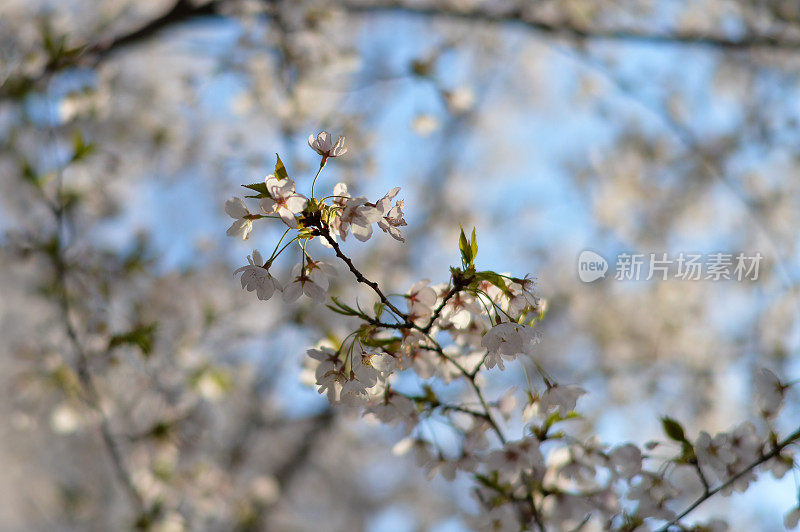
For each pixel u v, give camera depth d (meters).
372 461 9.13
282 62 4.98
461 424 2.18
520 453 2.10
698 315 6.82
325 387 1.81
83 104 4.07
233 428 7.22
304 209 1.71
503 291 1.86
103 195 4.70
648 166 7.30
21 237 3.69
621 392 6.66
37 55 4.12
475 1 5.92
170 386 4.30
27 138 4.44
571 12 5.80
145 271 4.11
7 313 6.05
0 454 7.73
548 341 7.34
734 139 6.46
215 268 5.66
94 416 4.20
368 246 7.20
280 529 9.26
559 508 2.28
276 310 6.24
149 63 6.21
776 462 2.14
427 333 1.84
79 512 6.57
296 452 7.41
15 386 4.05
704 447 2.12
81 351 3.71
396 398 2.05
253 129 5.97
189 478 4.89
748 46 5.79
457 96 4.72
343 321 5.04
